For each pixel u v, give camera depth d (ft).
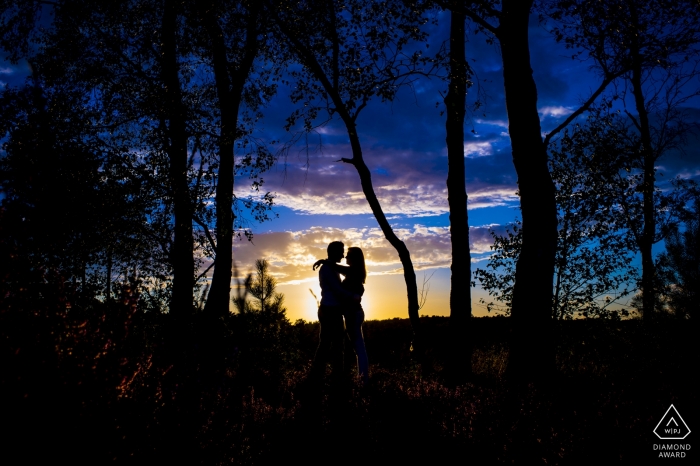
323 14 34.30
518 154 31.35
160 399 10.77
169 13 41.06
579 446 11.92
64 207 24.97
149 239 34.17
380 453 13.17
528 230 30.55
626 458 11.59
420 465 12.75
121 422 9.47
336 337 23.15
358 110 34.71
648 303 32.07
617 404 14.35
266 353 19.93
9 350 8.56
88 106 35.83
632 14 35.58
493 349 41.52
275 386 19.40
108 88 36.91
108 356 9.61
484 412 14.06
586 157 36.14
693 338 27.14
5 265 9.51
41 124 28.12
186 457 10.41
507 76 32.01
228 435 11.78
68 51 37.45
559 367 31.78
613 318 35.42
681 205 39.06
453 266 36.32
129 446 9.52
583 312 36.45
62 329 9.48
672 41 35.29
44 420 8.44
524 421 13.23
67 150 28.86
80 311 10.71
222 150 42.50
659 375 22.86
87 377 9.07
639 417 13.05
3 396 8.29
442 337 54.03
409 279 35.86
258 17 38.34
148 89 38.09
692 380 20.22
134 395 10.14
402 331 59.52
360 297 24.44
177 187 35.99
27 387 8.42
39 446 8.34
